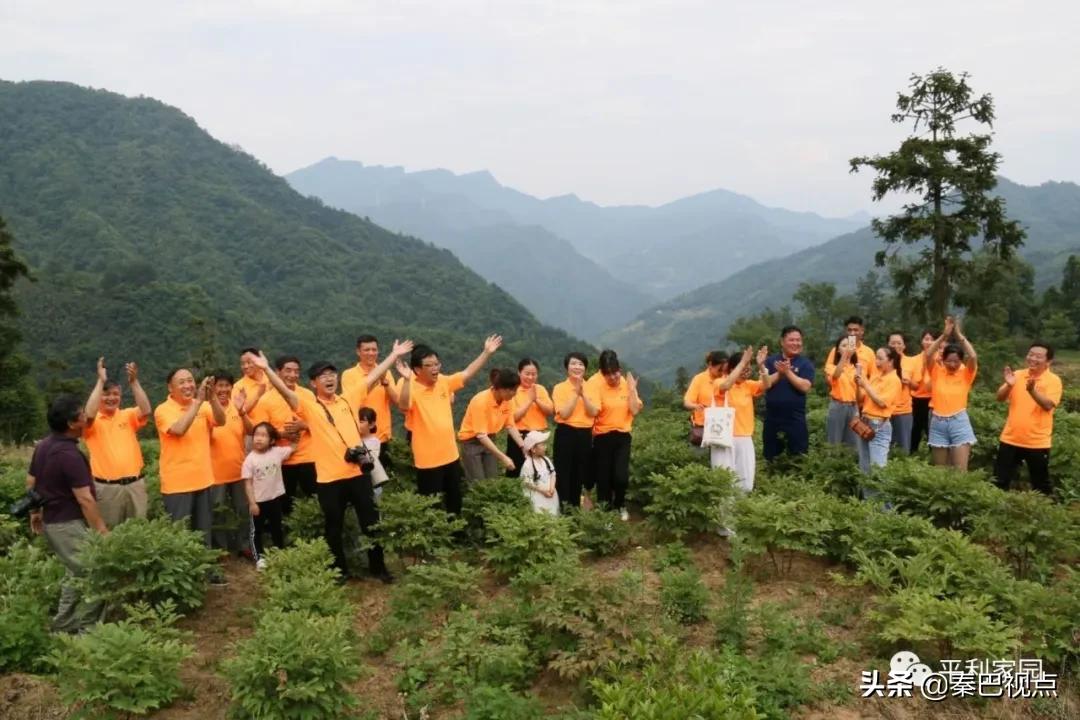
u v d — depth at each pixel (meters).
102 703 5.40
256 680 5.25
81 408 6.70
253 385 9.20
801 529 7.70
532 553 7.43
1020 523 7.55
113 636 5.48
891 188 30.69
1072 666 5.98
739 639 6.34
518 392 9.83
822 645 6.37
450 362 93.44
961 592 6.59
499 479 8.95
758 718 4.82
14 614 6.48
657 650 5.67
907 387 11.05
